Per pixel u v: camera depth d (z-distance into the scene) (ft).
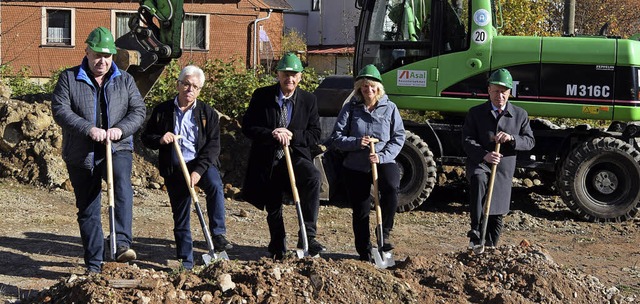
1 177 37.06
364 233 24.66
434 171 36.37
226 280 18.33
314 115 24.25
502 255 22.00
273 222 24.52
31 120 37.63
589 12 106.73
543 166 36.70
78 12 94.38
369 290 19.07
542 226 35.06
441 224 34.45
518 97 36.14
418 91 36.83
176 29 40.57
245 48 101.19
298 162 23.99
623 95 35.40
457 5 36.47
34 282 22.13
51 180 36.52
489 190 24.38
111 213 21.20
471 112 25.54
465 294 20.03
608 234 33.73
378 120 24.30
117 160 22.02
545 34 74.23
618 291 22.27
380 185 24.35
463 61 36.24
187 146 23.17
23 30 92.79
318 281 18.62
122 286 18.07
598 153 35.76
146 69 39.60
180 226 23.45
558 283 20.68
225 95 43.70
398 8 37.17
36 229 28.63
